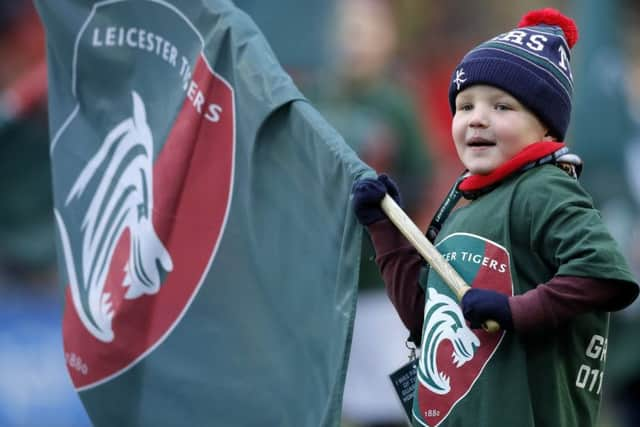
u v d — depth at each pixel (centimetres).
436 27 4522
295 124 1431
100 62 1628
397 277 1355
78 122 1655
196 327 1509
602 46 2725
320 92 2692
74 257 1642
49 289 2831
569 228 1259
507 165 1305
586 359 1300
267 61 1477
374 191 1331
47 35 1675
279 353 1435
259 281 1459
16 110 2750
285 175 1438
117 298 1575
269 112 1442
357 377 2502
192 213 1521
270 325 1445
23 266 2795
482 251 1291
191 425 1509
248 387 1463
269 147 1454
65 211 1655
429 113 3781
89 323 1605
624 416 2639
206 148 1516
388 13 3334
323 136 1400
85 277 1623
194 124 1523
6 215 2778
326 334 1380
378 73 2698
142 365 1549
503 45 1324
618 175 2691
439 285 1311
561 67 1327
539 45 1325
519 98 1308
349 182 1366
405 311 1359
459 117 1332
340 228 1377
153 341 1543
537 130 1322
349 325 1339
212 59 1513
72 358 1619
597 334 1304
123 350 1565
